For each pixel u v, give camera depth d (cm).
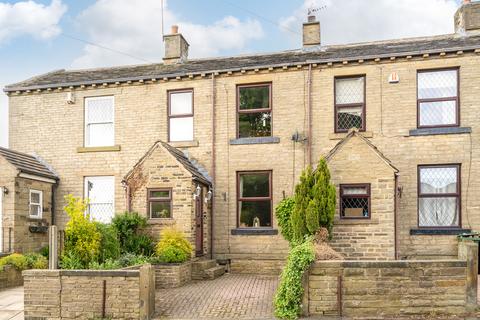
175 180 1347
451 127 1341
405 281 838
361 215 1244
